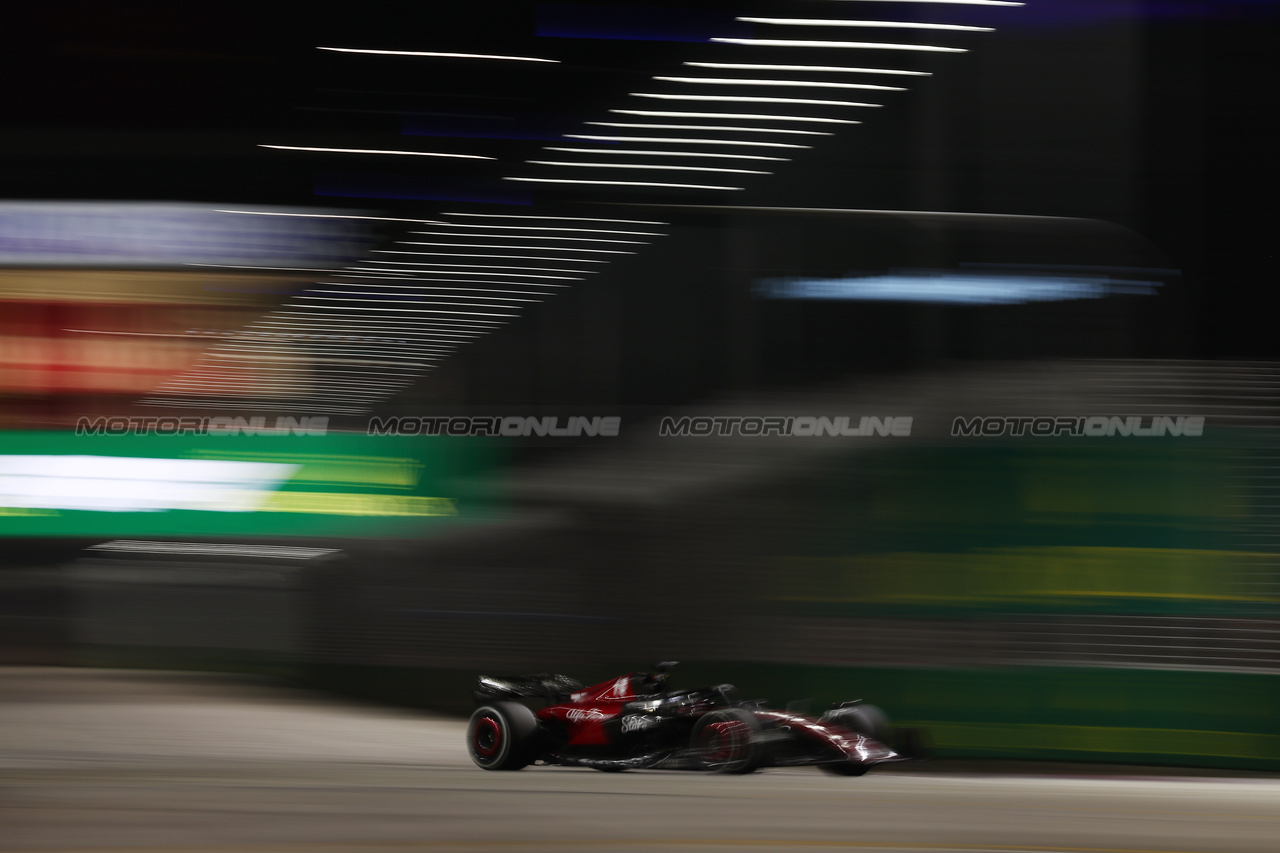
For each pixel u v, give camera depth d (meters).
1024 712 22.14
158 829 10.66
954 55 34.06
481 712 18.08
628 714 17.53
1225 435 22.53
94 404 30.59
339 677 25.95
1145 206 33.66
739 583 25.20
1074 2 33.88
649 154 33.50
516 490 28.12
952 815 12.18
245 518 28.75
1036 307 30.45
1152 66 34.12
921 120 33.81
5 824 10.84
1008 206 32.97
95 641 26.53
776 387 28.36
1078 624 22.27
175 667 25.75
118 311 31.50
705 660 24.94
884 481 24.70
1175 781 18.91
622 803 12.52
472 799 12.60
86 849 9.81
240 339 31.44
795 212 31.94
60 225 32.44
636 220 31.95
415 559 27.78
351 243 33.91
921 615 23.38
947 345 28.98
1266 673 21.06
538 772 17.80
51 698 22.30
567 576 26.78
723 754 16.98
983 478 23.58
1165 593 21.91
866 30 34.19
